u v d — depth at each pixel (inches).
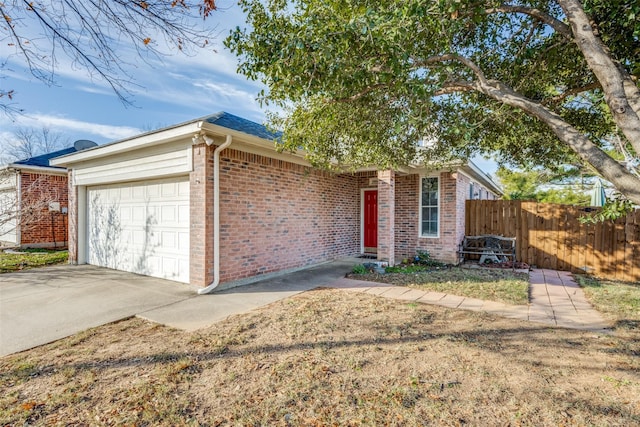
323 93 165.8
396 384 119.0
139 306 212.4
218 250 252.1
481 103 212.5
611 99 113.3
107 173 326.3
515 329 172.1
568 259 355.9
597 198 392.2
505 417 100.4
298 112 213.2
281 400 109.9
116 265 334.6
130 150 294.5
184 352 145.5
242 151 275.7
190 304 216.8
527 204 381.4
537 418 99.8
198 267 246.1
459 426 96.5
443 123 222.7
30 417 100.7
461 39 193.9
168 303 219.0
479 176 452.1
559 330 170.7
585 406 105.4
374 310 203.9
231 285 265.9
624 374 125.2
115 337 164.1
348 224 437.7
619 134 310.3
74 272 319.0
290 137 222.8
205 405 107.4
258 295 240.1
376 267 331.6
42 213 493.4
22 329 174.7
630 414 101.3
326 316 192.5
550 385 117.9
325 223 390.3
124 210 325.4
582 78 196.4
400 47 131.3
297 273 324.8
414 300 227.3
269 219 305.3
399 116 186.4
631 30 150.5
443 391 114.5
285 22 155.9
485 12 150.5
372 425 97.3
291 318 189.0
